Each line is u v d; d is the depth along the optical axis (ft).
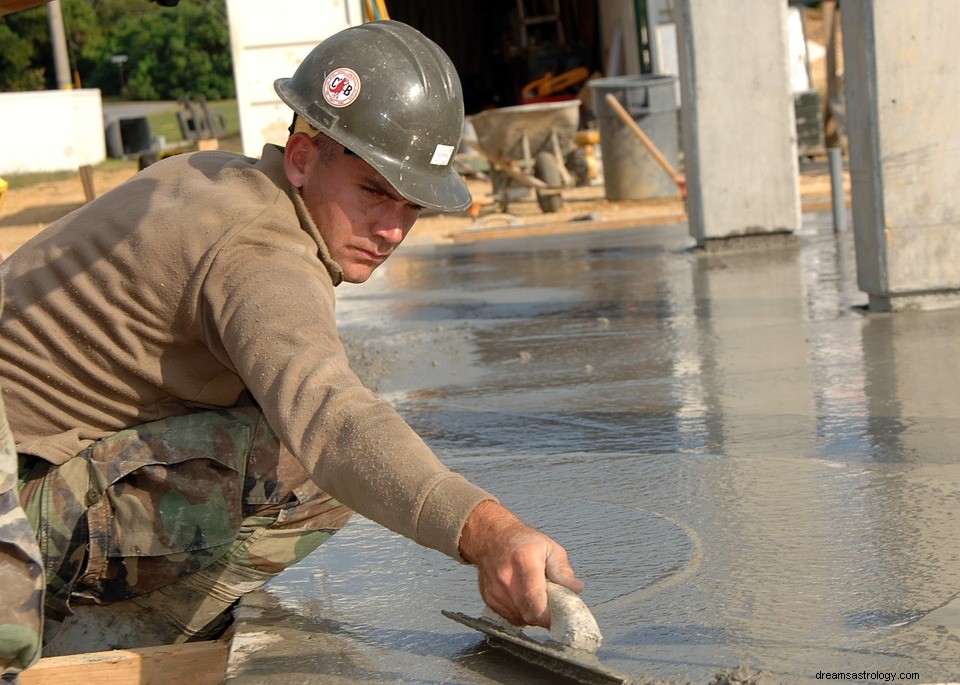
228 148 87.45
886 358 16.37
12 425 7.68
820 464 11.25
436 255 35.76
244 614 8.02
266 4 40.93
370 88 7.35
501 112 46.65
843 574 8.16
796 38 65.57
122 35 151.43
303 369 6.40
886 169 19.47
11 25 119.55
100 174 78.38
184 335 7.36
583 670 6.52
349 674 6.91
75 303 7.45
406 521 6.09
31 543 6.48
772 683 6.31
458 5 93.04
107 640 8.32
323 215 7.45
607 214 44.98
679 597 7.89
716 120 29.99
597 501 10.46
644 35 71.51
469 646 7.23
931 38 19.11
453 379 17.16
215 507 7.75
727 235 30.55
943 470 10.77
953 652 6.75
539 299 24.94
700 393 15.03
